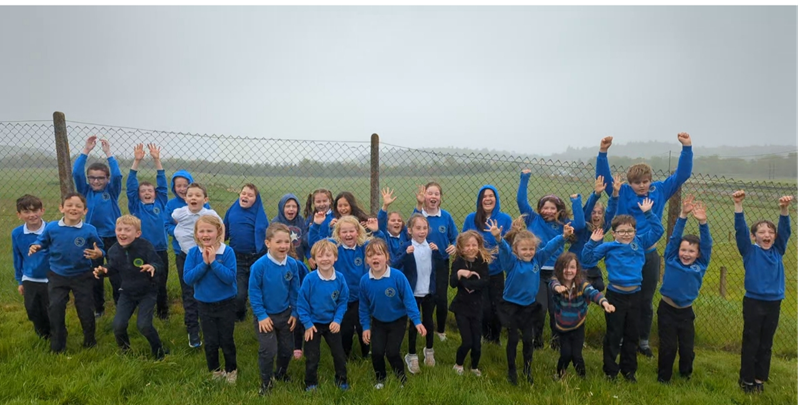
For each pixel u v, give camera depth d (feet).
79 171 17.67
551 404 13.38
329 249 13.92
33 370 13.37
